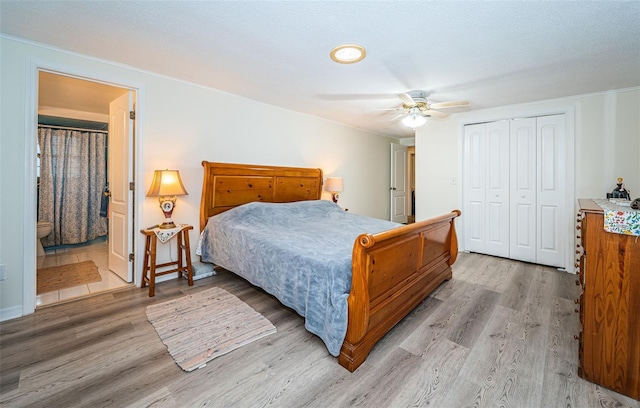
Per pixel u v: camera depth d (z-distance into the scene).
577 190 3.27
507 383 1.50
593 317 1.50
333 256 1.87
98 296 2.55
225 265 2.79
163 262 2.94
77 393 1.41
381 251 1.79
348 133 5.02
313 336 1.94
